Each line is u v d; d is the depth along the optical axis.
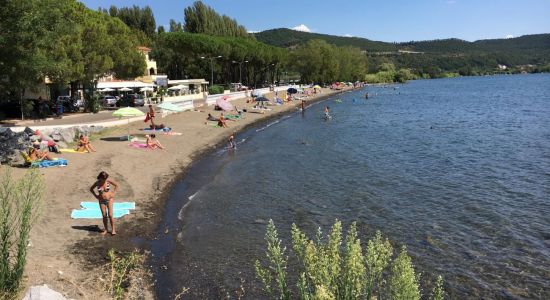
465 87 140.00
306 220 16.62
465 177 23.44
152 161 25.92
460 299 10.68
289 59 135.88
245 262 12.76
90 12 52.22
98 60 43.53
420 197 19.66
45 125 34.78
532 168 25.28
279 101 74.62
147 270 12.09
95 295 9.64
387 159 28.97
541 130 41.94
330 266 5.57
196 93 75.00
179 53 93.19
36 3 20.56
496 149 32.12
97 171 21.36
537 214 16.95
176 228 15.65
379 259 5.79
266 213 17.53
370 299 5.65
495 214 17.03
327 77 136.25
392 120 54.53
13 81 22.91
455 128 45.53
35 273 9.94
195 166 26.81
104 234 14.19
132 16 110.94
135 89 67.38
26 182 11.15
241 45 96.75
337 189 21.17
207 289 11.16
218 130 41.50
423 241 14.40
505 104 74.69
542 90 112.25
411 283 5.29
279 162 28.17
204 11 113.00
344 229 15.55
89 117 42.28
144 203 18.16
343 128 46.72
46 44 21.89
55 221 14.64
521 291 11.04
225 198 19.67
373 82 172.62
